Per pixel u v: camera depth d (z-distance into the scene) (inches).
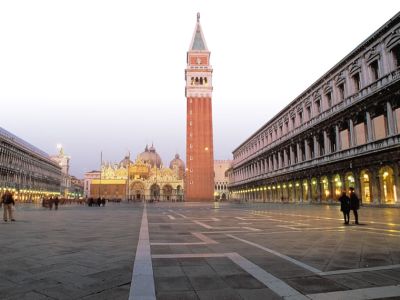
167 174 7239.2
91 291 271.3
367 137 1825.8
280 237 594.9
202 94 5182.1
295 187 2847.0
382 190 1704.0
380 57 1740.9
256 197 4050.2
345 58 2033.7
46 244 517.7
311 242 530.0
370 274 323.3
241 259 397.4
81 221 1032.8
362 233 637.3
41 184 5147.6
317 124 2377.0
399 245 493.7
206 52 5334.6
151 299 249.9
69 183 7726.4
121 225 879.7
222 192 7421.3
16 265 365.4
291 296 258.4
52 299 251.9
